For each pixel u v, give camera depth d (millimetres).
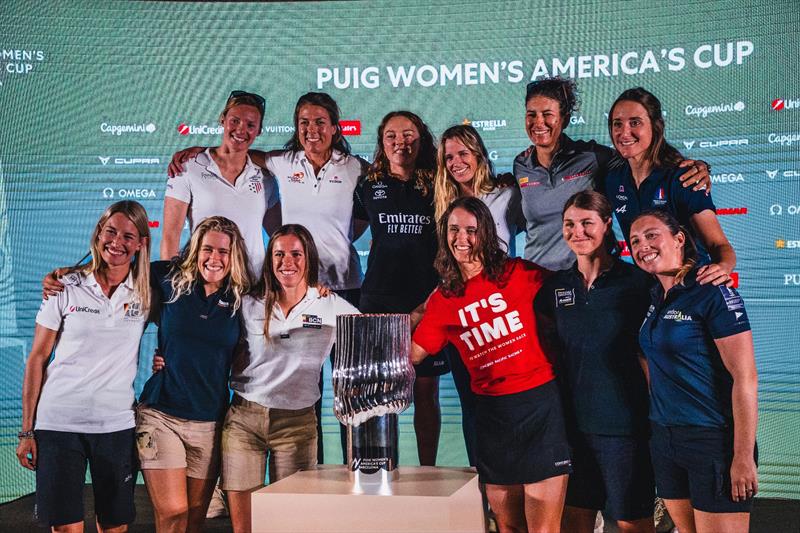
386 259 3912
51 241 4484
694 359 2744
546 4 4309
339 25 4457
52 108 4496
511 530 3182
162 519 3145
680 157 3498
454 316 3125
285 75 4484
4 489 4375
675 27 4176
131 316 3158
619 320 2945
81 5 4480
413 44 4418
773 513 3822
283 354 3172
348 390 2402
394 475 2438
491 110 4383
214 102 4496
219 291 3209
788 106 4039
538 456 3039
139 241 3158
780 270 4086
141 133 4512
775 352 4113
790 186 4062
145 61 4504
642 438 2975
